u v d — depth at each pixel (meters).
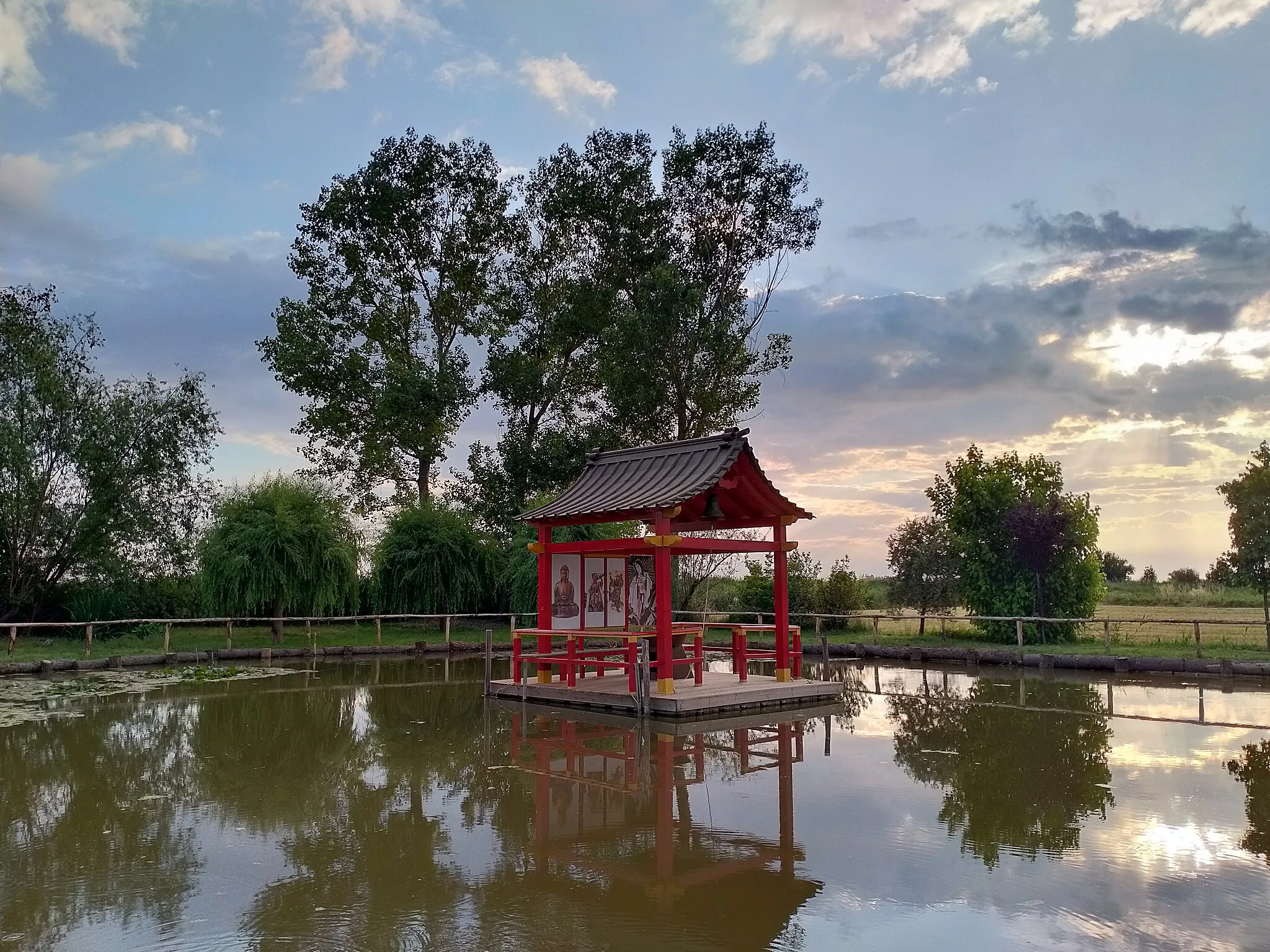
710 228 29.42
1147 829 6.95
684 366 27.22
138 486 22.89
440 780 8.89
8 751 10.30
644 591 16.34
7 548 22.05
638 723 12.16
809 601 25.52
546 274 33.19
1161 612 26.84
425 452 31.23
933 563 25.44
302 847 6.69
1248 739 10.56
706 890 5.75
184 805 7.92
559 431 30.50
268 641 23.12
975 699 14.16
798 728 11.77
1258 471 18.78
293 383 31.05
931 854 6.41
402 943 4.94
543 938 5.00
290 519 22.77
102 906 5.51
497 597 27.44
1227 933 4.96
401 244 31.94
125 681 16.66
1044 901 5.47
